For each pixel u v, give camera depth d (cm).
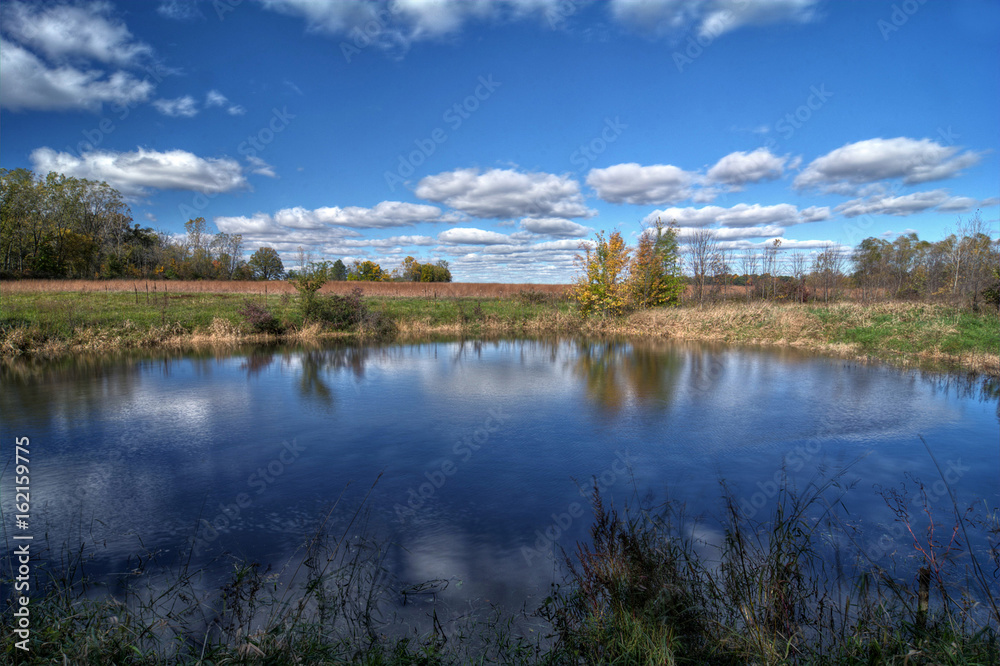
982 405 983
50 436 765
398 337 2178
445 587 390
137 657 280
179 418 871
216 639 319
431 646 302
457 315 2609
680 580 341
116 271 4766
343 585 386
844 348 1703
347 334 2192
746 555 383
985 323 1845
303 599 349
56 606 328
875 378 1255
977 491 581
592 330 2397
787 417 896
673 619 307
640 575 336
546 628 338
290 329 2164
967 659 262
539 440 766
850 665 271
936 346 1570
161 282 4175
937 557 427
